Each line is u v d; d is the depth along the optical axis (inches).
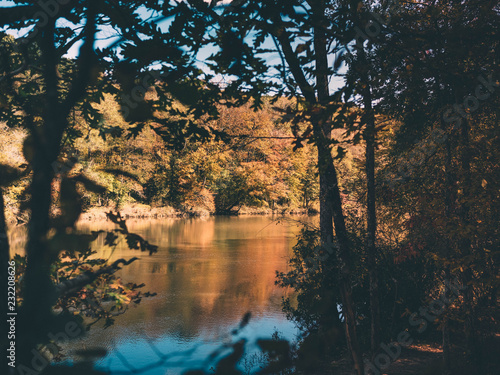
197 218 1758.1
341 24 66.1
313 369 28.1
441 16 122.0
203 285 678.5
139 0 58.2
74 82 30.4
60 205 28.5
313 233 365.7
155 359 337.1
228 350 28.4
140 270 773.9
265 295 620.1
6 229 38.5
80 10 46.7
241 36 56.9
